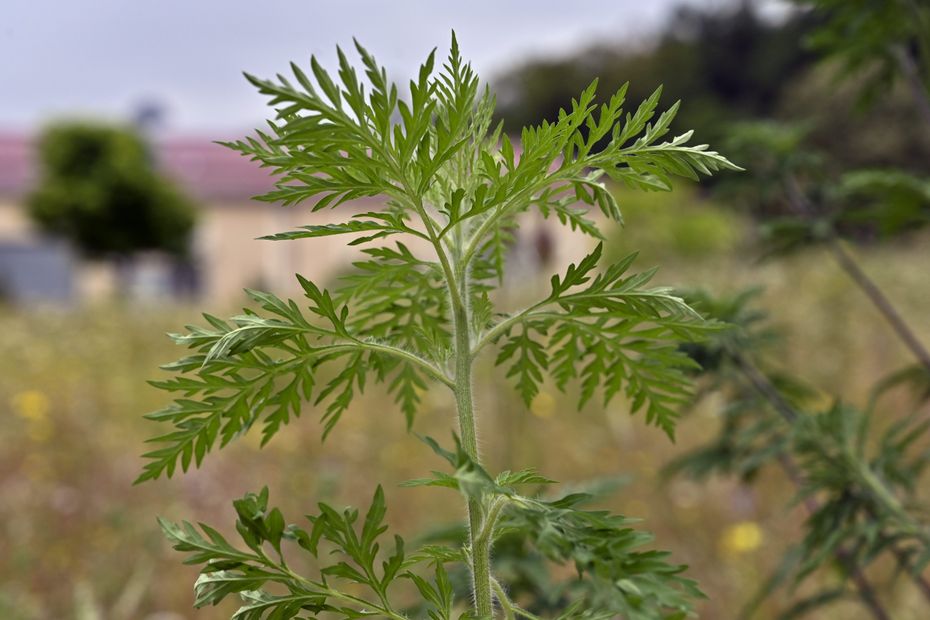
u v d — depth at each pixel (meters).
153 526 4.59
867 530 1.60
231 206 31.66
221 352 0.87
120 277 31.62
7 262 27.19
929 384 2.08
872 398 1.75
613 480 1.83
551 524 0.79
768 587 1.73
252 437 6.17
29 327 12.62
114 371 9.45
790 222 2.22
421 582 0.90
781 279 10.22
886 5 1.93
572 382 6.75
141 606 3.77
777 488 4.43
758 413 2.07
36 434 6.42
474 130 0.94
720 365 2.04
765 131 2.31
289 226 31.31
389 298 1.10
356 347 0.94
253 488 5.27
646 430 5.91
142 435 6.71
